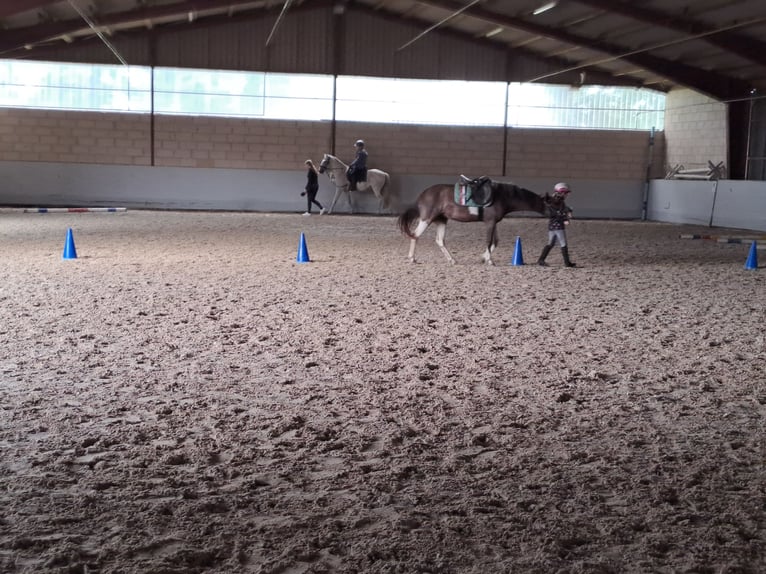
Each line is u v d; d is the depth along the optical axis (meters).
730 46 19.06
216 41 24.14
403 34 24.86
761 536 2.93
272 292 8.73
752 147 22.50
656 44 20.91
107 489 3.29
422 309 7.87
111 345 6.00
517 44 24.80
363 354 5.89
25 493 3.20
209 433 4.05
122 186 24.69
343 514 3.09
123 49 23.80
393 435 4.05
